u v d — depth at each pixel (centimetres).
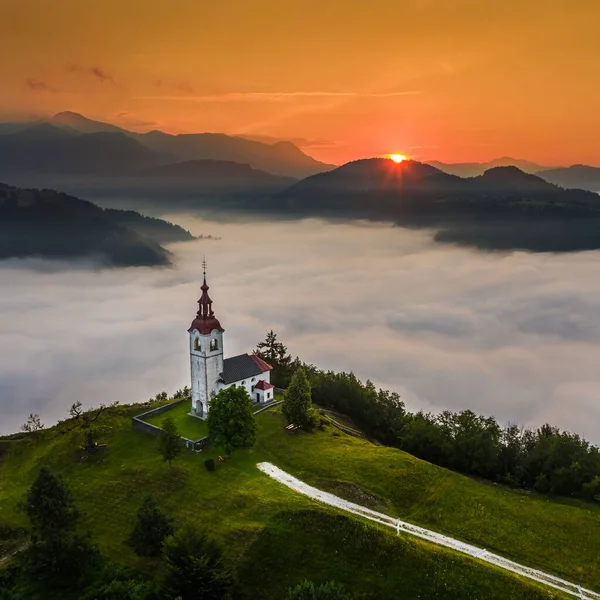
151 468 9750
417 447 11669
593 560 7788
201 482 9225
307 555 7425
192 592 6575
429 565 7206
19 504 7525
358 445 10669
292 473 9562
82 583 7200
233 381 11694
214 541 7131
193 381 11738
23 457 11338
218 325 11394
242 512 8300
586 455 10425
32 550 7494
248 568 7262
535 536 8231
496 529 8331
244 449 10288
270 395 12406
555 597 6831
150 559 7569
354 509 8506
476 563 7281
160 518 7725
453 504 8881
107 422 11644
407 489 9150
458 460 11075
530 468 10869
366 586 7012
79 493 9256
